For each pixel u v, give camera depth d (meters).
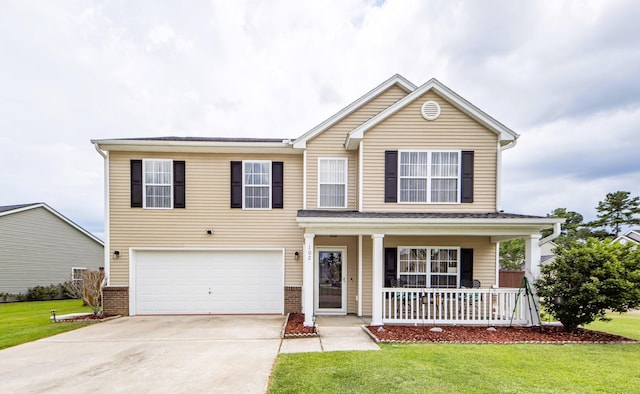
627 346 6.68
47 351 6.70
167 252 11.17
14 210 17.41
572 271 7.82
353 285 10.84
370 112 11.41
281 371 5.24
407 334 7.60
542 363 5.56
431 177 10.24
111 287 10.81
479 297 8.62
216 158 11.41
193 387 4.78
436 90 10.27
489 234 8.79
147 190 11.17
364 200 10.22
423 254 10.63
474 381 4.75
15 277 17.45
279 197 11.39
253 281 11.22
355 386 4.59
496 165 10.23
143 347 6.93
